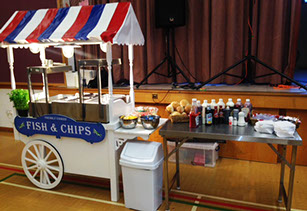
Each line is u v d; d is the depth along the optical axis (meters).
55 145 2.93
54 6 4.57
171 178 3.21
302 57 3.88
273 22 3.88
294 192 2.86
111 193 2.77
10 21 3.09
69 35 2.63
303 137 3.43
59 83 4.68
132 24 2.82
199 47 4.35
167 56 3.98
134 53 4.52
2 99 5.09
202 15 4.21
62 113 2.83
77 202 2.76
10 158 3.91
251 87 3.84
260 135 2.21
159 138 4.07
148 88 4.00
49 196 2.89
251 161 3.65
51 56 4.70
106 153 2.73
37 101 2.97
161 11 4.04
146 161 2.44
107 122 2.67
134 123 2.68
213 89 3.70
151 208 2.54
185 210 2.58
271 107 3.39
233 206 2.63
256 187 2.97
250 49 3.82
